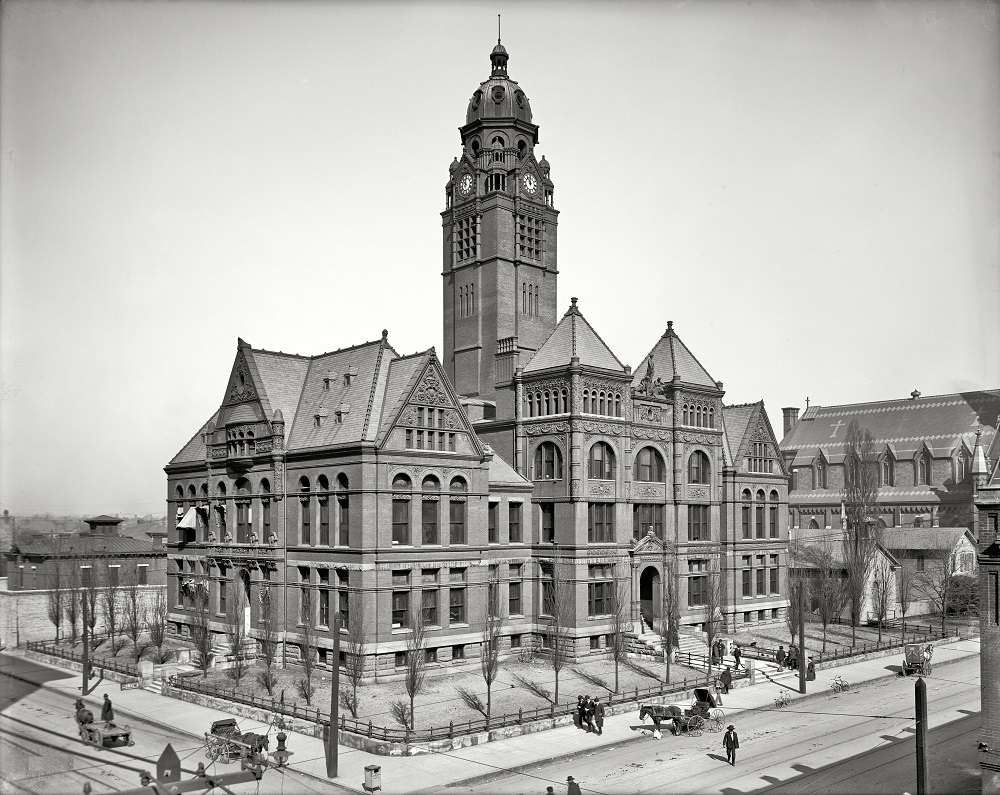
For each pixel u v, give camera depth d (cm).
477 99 9869
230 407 7956
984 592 4331
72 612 7850
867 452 12812
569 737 5344
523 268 9581
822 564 10775
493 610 6794
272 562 7256
